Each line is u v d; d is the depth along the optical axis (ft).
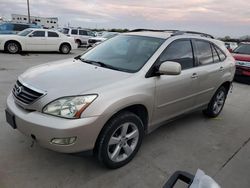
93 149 9.14
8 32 59.98
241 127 15.88
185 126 15.14
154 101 10.93
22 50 48.16
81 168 10.05
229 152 12.44
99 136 9.16
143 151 11.73
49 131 8.30
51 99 8.58
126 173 10.00
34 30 49.24
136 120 10.21
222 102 17.16
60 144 8.38
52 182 9.13
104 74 10.23
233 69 17.04
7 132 12.39
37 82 9.45
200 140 13.44
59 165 10.12
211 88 15.15
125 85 9.67
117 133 9.89
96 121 8.61
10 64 33.50
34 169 9.75
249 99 23.35
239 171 10.82
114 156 9.84
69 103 8.43
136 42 12.48
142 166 10.53
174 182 5.84
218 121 16.56
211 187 5.27
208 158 11.69
